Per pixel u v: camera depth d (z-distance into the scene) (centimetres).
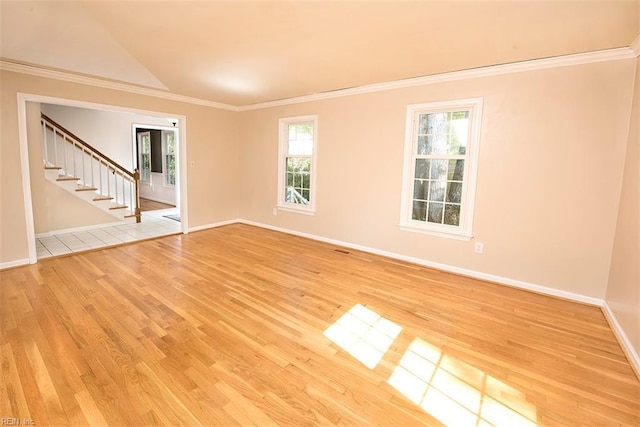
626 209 259
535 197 322
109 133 668
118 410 165
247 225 620
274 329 246
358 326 254
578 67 291
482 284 346
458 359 214
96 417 160
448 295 316
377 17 227
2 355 207
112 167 606
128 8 220
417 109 389
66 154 590
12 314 260
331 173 482
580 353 224
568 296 313
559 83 300
